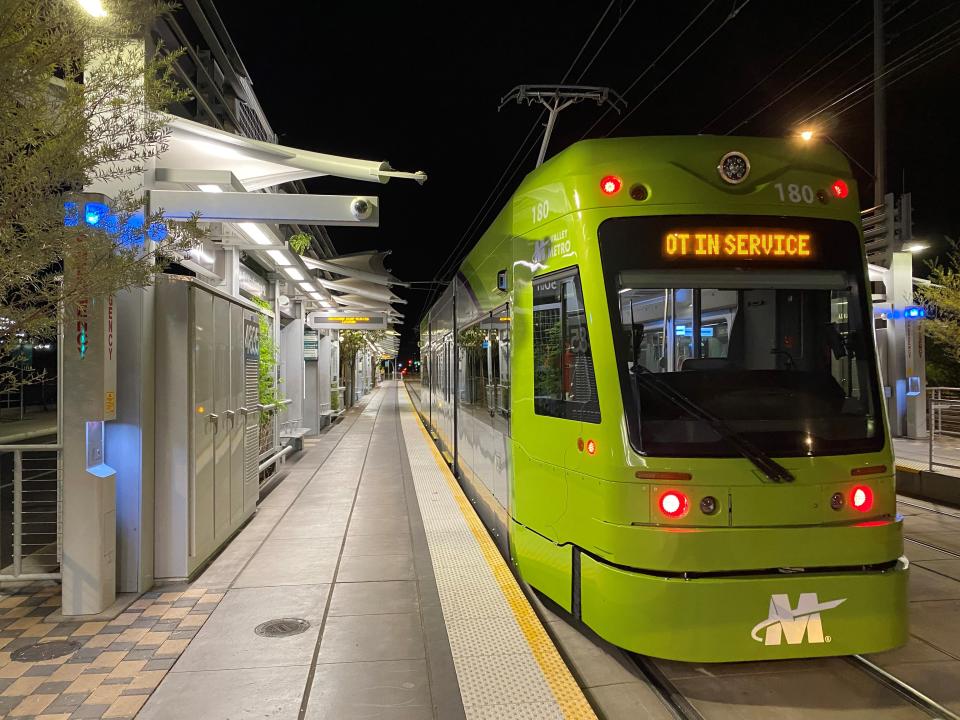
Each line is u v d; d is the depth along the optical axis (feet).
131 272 12.35
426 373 64.59
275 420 36.27
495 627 14.40
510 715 10.80
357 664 13.05
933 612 16.75
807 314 13.83
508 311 18.67
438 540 21.86
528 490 16.34
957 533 24.88
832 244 13.87
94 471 15.81
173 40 24.09
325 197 17.56
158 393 17.89
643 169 13.73
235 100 34.73
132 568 17.02
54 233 11.03
